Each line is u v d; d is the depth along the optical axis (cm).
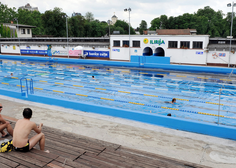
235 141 695
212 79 1803
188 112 1113
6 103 1091
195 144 669
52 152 477
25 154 426
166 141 688
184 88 1548
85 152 493
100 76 1977
